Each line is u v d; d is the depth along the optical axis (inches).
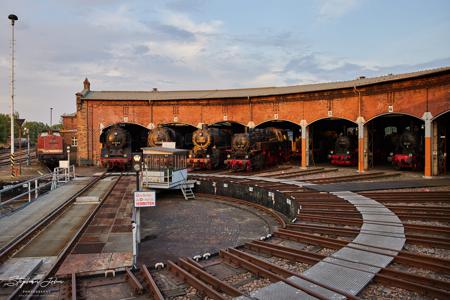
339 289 251.4
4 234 423.2
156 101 1429.6
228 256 337.7
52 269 307.4
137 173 470.0
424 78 917.8
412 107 952.3
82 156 1418.6
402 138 1087.0
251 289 267.7
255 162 1166.3
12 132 1105.4
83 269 314.8
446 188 713.0
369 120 1061.1
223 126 1553.9
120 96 1526.8
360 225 434.0
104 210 586.6
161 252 479.2
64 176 997.2
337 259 312.2
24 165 1510.8
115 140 1205.1
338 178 890.7
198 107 1416.1
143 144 1616.6
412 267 295.1
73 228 469.1
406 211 502.6
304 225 443.2
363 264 298.7
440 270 281.7
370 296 244.7
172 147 995.9
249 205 815.1
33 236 429.4
